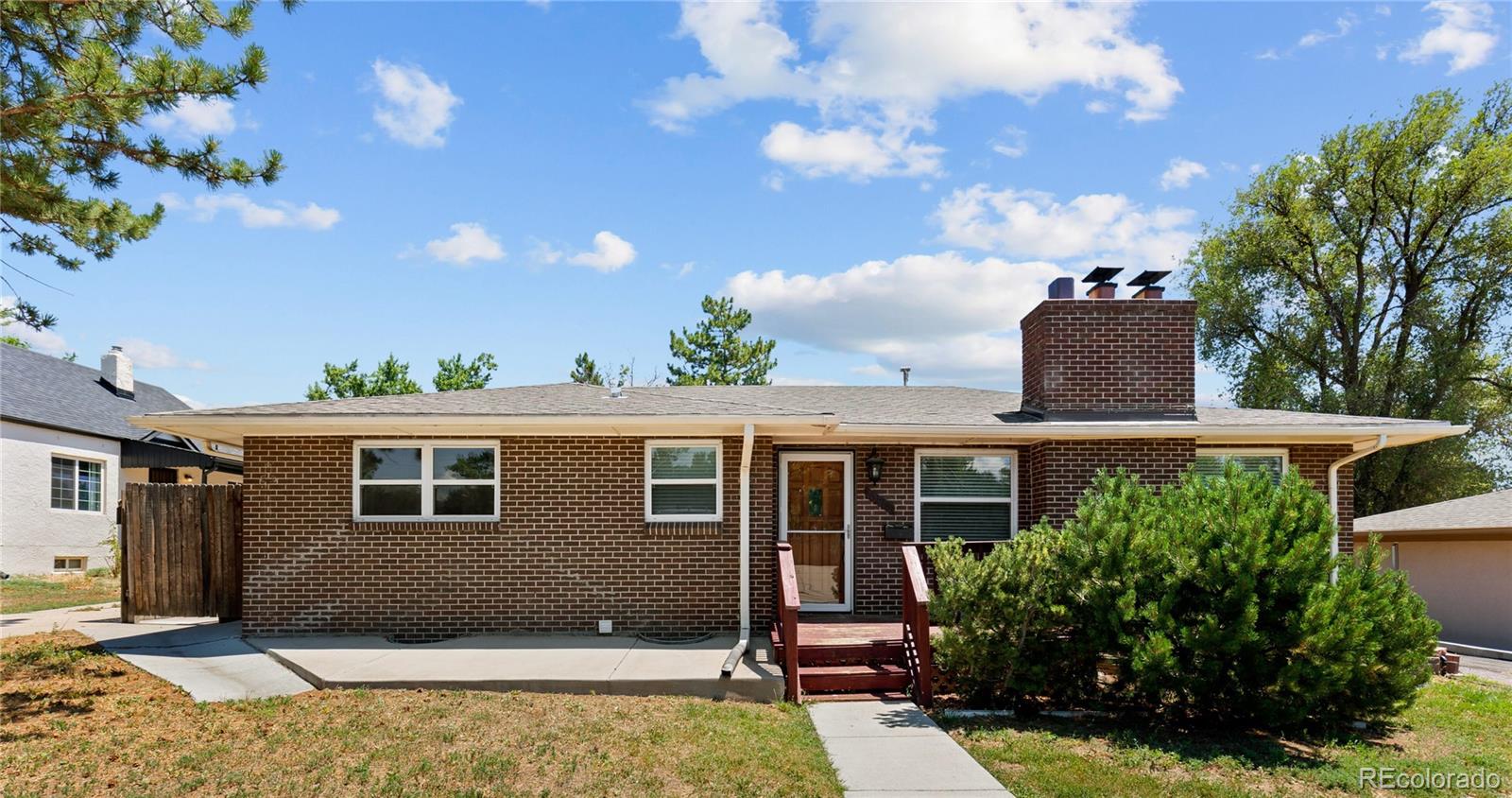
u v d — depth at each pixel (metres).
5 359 22.70
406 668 8.91
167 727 7.06
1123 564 7.66
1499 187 25.20
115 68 7.67
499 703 7.92
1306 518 7.59
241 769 6.09
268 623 10.91
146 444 24.22
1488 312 26.52
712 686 8.48
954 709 8.26
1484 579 16.16
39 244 8.64
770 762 6.49
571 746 6.70
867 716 7.96
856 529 11.89
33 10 7.61
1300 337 29.44
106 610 13.65
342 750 6.52
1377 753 7.18
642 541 11.09
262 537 10.98
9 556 19.73
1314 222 28.58
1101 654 7.96
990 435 11.23
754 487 11.19
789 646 8.56
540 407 10.52
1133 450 11.38
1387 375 26.80
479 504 11.14
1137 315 12.11
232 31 8.17
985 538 11.92
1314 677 7.16
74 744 6.60
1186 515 7.82
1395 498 27.06
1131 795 5.95
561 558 11.06
